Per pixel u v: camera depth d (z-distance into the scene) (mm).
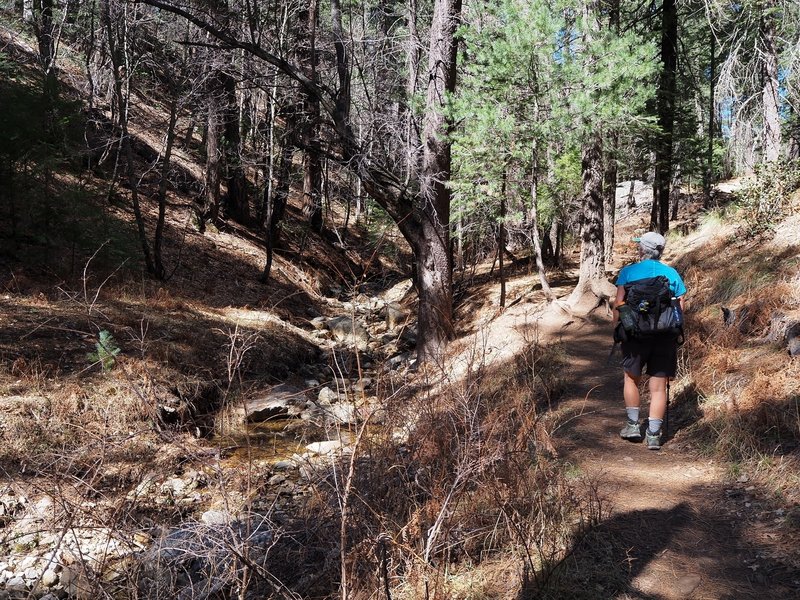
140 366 8766
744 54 14781
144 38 16000
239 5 15281
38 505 5656
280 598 3619
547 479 4551
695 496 4688
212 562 3203
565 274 17109
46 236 12680
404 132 12242
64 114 13633
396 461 4168
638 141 16547
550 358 9297
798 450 4828
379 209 19906
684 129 18859
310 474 4641
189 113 17812
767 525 4137
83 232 12992
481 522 4188
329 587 3721
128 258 13773
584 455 5605
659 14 17578
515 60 11555
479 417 4387
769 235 10414
